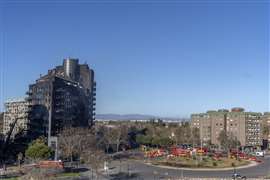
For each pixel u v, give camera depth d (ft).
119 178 637.30
